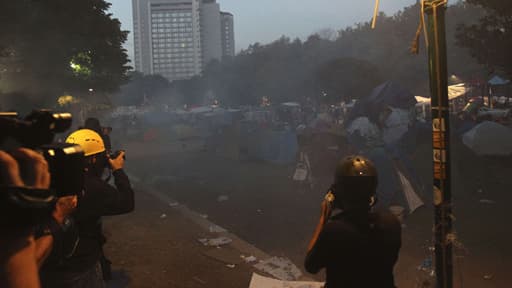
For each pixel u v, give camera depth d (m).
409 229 7.29
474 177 9.95
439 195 3.03
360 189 2.12
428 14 3.01
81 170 1.24
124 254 6.07
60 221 1.57
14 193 0.82
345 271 2.11
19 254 0.84
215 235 7.03
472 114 21.94
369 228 2.13
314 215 8.45
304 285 4.04
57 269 2.47
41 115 1.06
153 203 9.70
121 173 3.30
